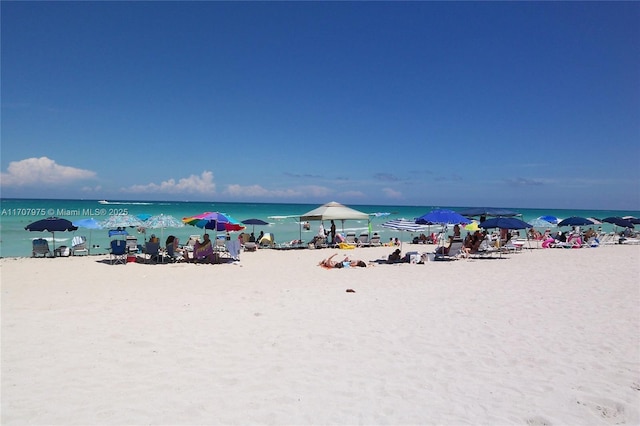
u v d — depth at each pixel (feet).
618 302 27.61
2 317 22.76
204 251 48.70
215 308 25.31
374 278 37.35
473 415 12.73
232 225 49.44
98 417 12.10
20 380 14.53
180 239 83.46
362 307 25.91
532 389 14.57
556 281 35.65
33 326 21.01
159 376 15.06
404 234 108.58
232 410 12.71
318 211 64.85
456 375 15.67
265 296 29.04
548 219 82.69
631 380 15.34
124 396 13.46
